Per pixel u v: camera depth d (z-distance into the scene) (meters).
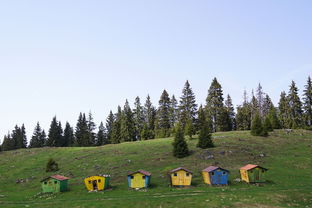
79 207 33.38
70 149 86.88
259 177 43.59
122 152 71.44
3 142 122.69
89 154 74.31
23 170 65.50
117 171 55.41
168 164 56.88
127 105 117.88
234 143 68.75
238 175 48.03
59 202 37.00
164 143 76.75
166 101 108.94
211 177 43.59
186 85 102.56
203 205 31.67
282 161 55.66
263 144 68.12
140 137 115.06
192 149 65.94
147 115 120.19
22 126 135.75
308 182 42.91
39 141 131.12
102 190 43.22
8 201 40.38
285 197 34.94
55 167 63.19
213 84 101.75
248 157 58.34
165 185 44.12
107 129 134.12
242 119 112.12
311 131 82.62
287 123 95.50
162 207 31.81
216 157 58.84
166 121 107.38
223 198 34.44
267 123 82.81
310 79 92.06
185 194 37.75
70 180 52.59
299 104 93.06
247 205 31.44
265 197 34.69
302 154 59.88
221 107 100.31
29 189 49.88
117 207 32.44
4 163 73.69
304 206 31.41
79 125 125.81
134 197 37.28
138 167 56.78
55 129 126.06
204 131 67.38
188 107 100.50
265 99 111.06
